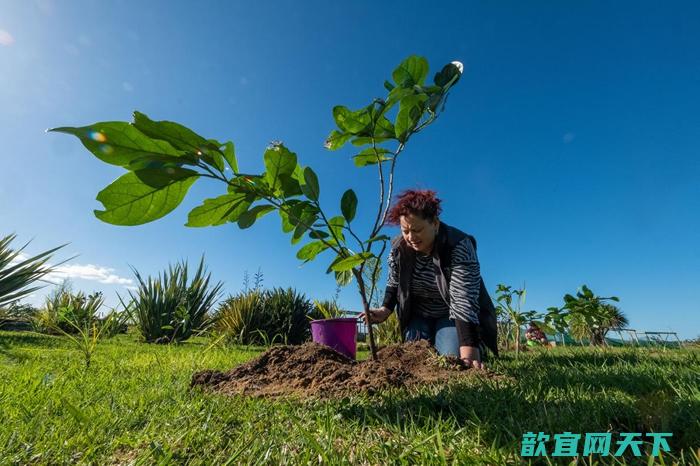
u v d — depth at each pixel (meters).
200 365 2.69
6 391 1.61
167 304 7.15
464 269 2.36
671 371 1.84
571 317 3.62
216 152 1.42
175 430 1.15
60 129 1.17
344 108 1.98
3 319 6.38
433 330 3.02
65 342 4.90
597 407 1.18
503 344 5.16
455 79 2.01
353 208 1.91
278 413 1.30
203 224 1.67
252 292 7.56
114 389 1.75
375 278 2.18
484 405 1.28
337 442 1.05
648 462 0.82
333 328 2.36
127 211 1.35
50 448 1.02
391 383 1.68
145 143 1.31
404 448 0.97
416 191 2.33
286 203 1.84
